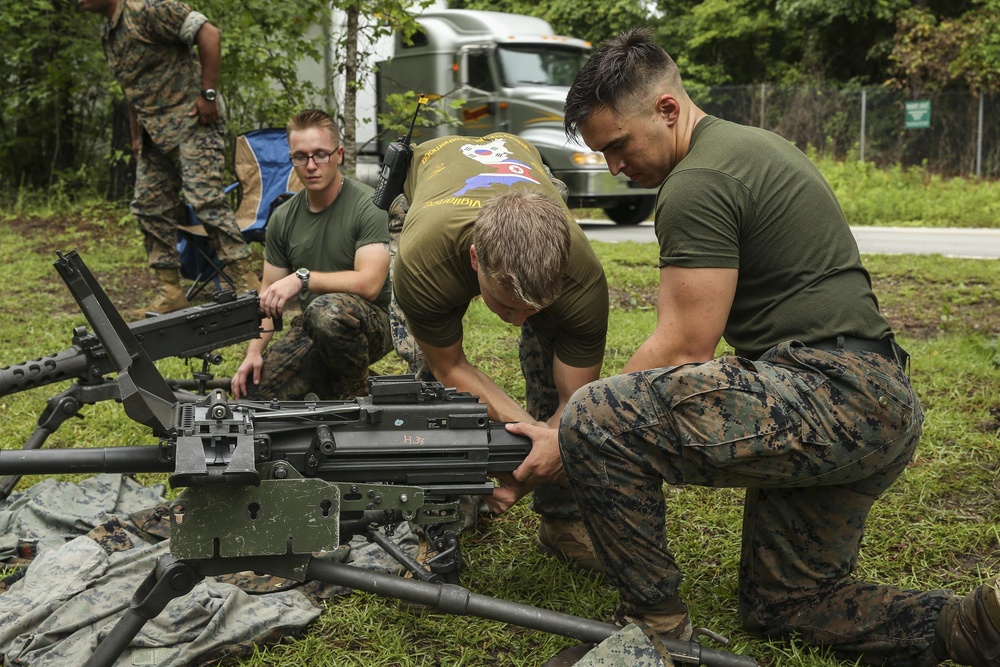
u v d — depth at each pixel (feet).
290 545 7.08
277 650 8.65
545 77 41.50
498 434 7.89
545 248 7.38
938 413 14.40
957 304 23.04
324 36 29.73
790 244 7.70
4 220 35.14
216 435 6.81
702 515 11.37
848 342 7.63
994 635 7.22
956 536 10.62
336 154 13.47
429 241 8.21
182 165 20.77
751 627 8.68
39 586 9.39
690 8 87.30
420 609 9.20
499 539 10.98
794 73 81.82
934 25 70.28
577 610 9.25
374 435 7.55
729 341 8.37
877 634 7.99
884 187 56.65
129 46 20.30
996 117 65.21
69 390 9.72
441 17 42.57
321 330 12.79
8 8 34.63
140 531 10.64
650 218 46.57
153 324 10.61
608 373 17.35
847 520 8.03
